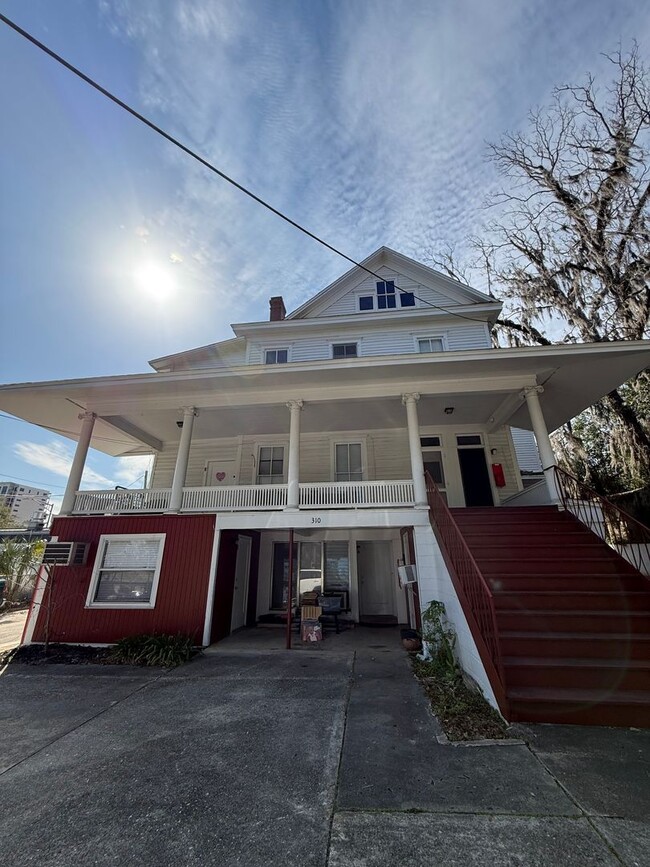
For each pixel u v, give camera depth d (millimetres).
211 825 2463
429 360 7805
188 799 2762
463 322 11789
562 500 7410
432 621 6203
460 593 5641
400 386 8570
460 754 3320
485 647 4543
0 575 14492
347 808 2605
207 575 8023
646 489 8523
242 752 3475
